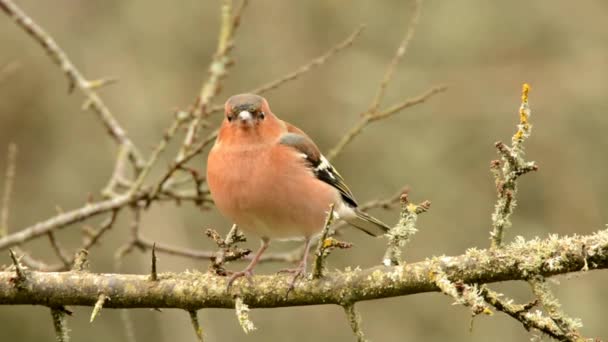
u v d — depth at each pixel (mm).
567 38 14312
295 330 13070
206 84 9508
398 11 14445
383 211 13305
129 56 13844
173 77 13844
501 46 14398
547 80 14023
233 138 7375
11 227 13398
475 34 14328
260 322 13070
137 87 13609
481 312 5004
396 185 13422
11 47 13781
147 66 13844
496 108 13852
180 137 13453
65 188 13586
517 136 5414
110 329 13242
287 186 7332
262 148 7344
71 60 13750
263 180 7273
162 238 12688
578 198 13359
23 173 13688
